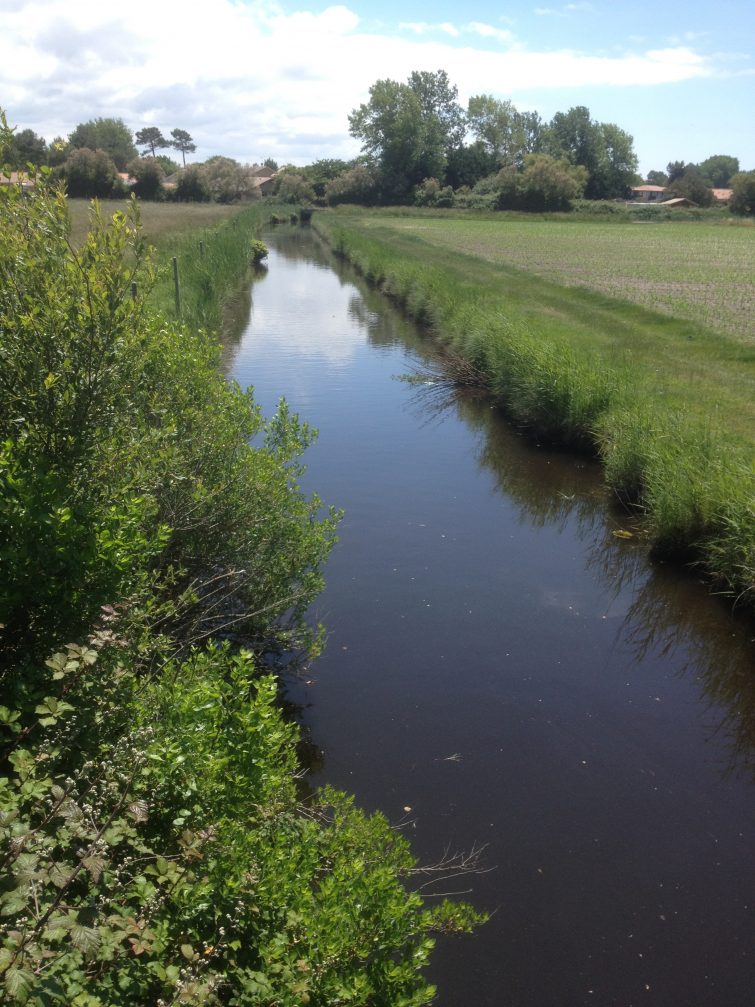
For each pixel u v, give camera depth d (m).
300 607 5.89
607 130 102.69
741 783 5.26
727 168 165.12
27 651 2.93
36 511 2.91
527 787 5.09
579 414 11.88
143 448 4.62
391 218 71.31
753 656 6.79
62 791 2.18
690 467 8.66
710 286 25.53
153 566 5.14
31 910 1.98
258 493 5.69
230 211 56.78
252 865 2.62
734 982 3.86
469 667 6.36
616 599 7.64
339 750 5.29
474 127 93.88
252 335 20.52
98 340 3.67
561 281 26.28
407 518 9.38
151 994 2.12
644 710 5.99
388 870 2.90
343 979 2.49
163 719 3.06
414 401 14.65
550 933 4.06
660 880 4.43
